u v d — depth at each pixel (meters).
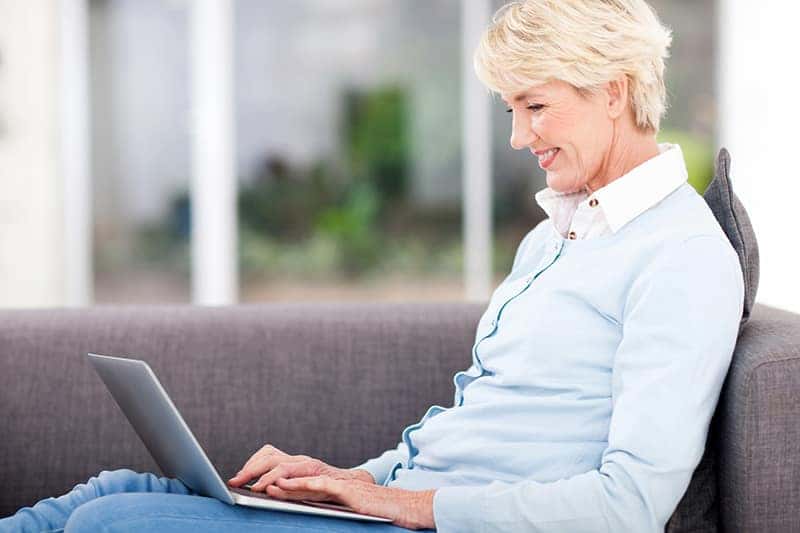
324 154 5.31
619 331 1.61
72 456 2.11
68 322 2.20
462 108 5.30
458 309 2.26
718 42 5.33
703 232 1.57
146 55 5.23
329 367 2.16
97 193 5.27
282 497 1.58
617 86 1.66
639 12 1.66
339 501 1.57
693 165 5.38
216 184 5.30
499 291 1.88
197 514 1.45
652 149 1.72
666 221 1.63
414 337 2.18
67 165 5.23
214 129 5.27
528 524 1.49
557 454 1.60
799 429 1.54
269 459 1.76
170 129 5.27
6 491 2.10
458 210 5.34
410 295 5.38
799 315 1.83
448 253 5.36
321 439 2.13
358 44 5.27
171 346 2.16
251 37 5.25
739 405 1.56
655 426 1.46
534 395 1.66
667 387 1.47
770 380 1.54
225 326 2.19
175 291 5.35
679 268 1.53
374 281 5.38
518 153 5.33
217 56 5.24
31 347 2.15
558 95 1.65
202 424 2.12
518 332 1.68
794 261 5.36
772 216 5.37
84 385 2.13
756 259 1.67
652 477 1.46
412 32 5.27
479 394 1.73
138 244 5.31
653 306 1.52
